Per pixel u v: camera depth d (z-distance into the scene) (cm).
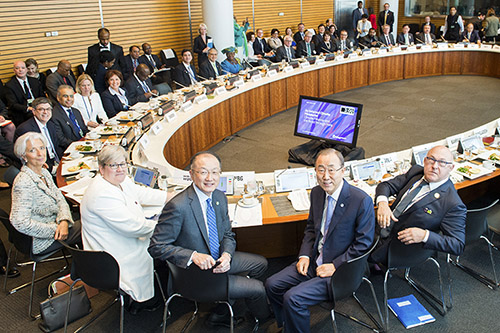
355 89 1005
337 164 256
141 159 415
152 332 282
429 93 925
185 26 1041
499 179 429
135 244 275
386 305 271
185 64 775
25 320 300
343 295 246
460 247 264
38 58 771
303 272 263
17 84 624
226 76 809
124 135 448
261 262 294
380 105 851
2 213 297
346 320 285
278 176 349
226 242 263
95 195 262
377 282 321
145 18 948
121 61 780
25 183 297
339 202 262
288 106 860
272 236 348
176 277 245
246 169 564
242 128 739
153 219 300
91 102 554
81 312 294
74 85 691
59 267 363
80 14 823
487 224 320
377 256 288
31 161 306
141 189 316
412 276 327
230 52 855
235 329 280
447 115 761
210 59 801
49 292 300
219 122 669
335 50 1141
